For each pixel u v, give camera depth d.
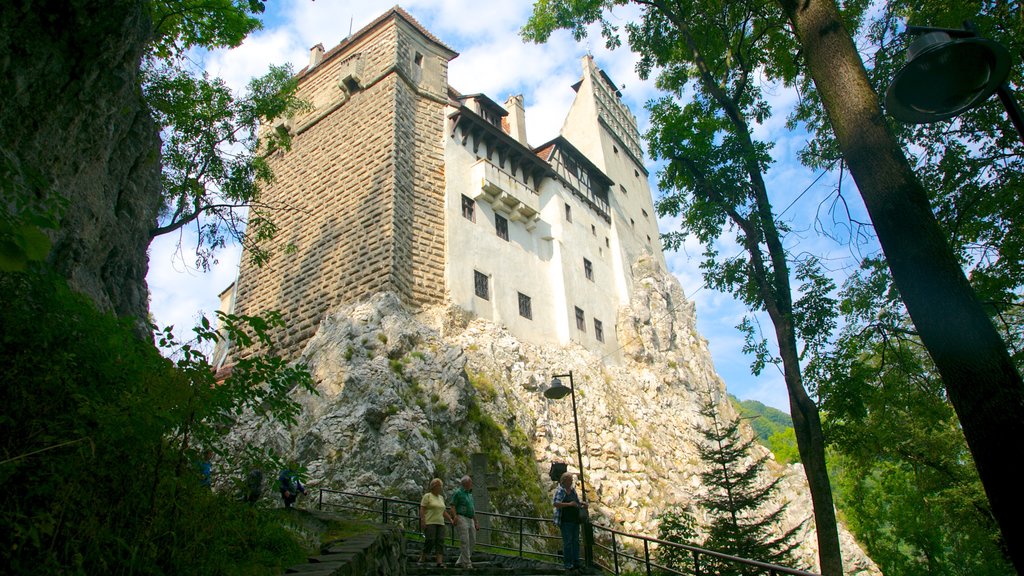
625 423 31.23
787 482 38.62
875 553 34.56
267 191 31.78
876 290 13.33
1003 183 12.60
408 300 25.41
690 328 45.66
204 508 5.10
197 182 17.77
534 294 31.75
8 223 3.26
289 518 8.15
